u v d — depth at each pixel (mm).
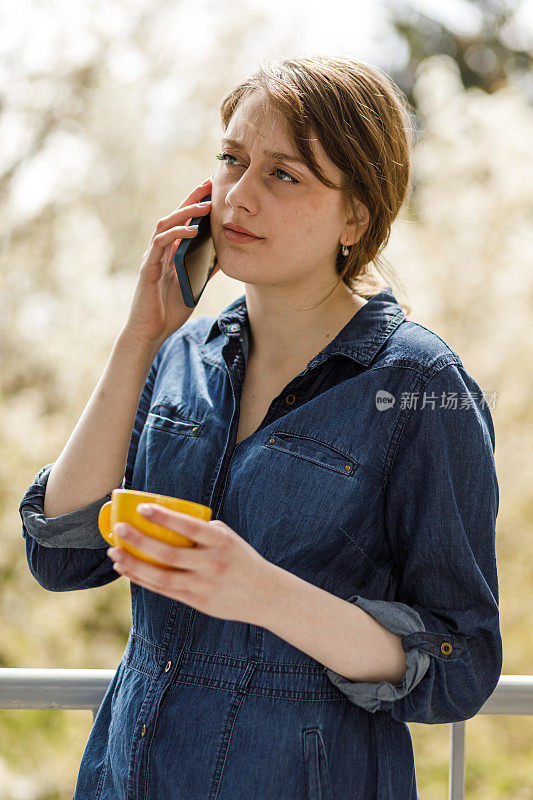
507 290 6840
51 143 7906
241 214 1291
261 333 1411
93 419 1375
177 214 1365
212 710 1216
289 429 1285
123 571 993
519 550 6816
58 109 7820
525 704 1537
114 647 7125
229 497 1287
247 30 7969
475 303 6953
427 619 1215
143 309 1372
